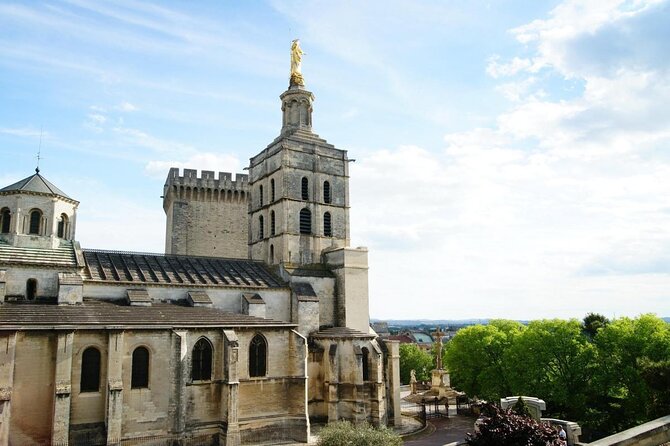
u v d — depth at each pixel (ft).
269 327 176.04
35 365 136.77
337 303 219.41
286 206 226.17
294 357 178.19
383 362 209.97
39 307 150.10
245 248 297.12
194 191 290.76
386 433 136.26
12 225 176.45
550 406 212.84
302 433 171.63
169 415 152.76
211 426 159.94
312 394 193.36
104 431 142.31
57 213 185.47
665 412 127.95
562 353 208.44
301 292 208.44
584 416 198.39
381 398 190.80
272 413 172.76
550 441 78.02
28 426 133.69
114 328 145.07
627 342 194.39
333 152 245.65
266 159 243.40
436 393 234.99
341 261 220.23
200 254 286.87
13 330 133.08
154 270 192.13
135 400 148.77
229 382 158.20
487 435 81.46
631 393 189.88
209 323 164.96
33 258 168.66
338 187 244.42
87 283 171.63
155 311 165.68
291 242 224.53
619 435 84.69
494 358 252.01
